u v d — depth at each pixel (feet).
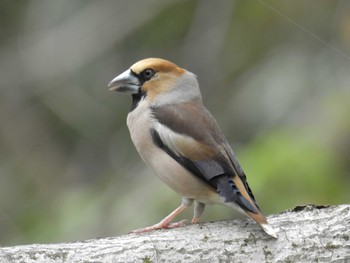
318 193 40.60
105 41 52.70
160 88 32.37
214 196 30.86
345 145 42.22
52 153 53.11
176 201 42.96
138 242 28.25
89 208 45.98
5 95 53.57
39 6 54.03
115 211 44.88
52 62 53.01
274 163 40.96
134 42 52.85
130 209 44.32
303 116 45.14
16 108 53.62
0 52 55.21
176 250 28.27
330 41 48.62
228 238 28.60
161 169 31.42
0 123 53.42
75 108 52.70
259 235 28.66
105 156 52.24
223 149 30.78
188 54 51.42
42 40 53.36
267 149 41.68
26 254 27.43
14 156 52.95
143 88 32.50
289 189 40.68
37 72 53.26
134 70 32.60
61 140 53.26
